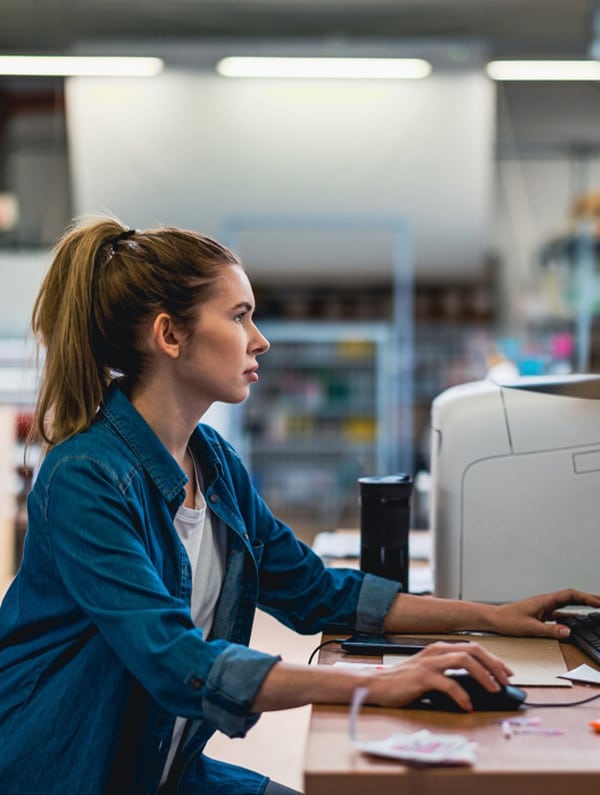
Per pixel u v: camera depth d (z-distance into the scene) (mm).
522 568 1748
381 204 8422
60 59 7367
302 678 1159
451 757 1003
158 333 1332
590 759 1025
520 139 10125
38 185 9445
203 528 1451
